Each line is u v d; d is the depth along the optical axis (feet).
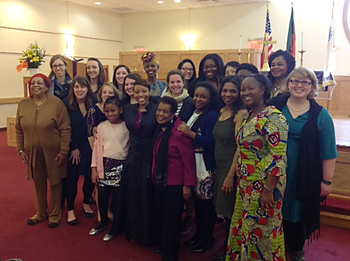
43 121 9.74
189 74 11.34
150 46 40.78
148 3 35.81
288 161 7.17
